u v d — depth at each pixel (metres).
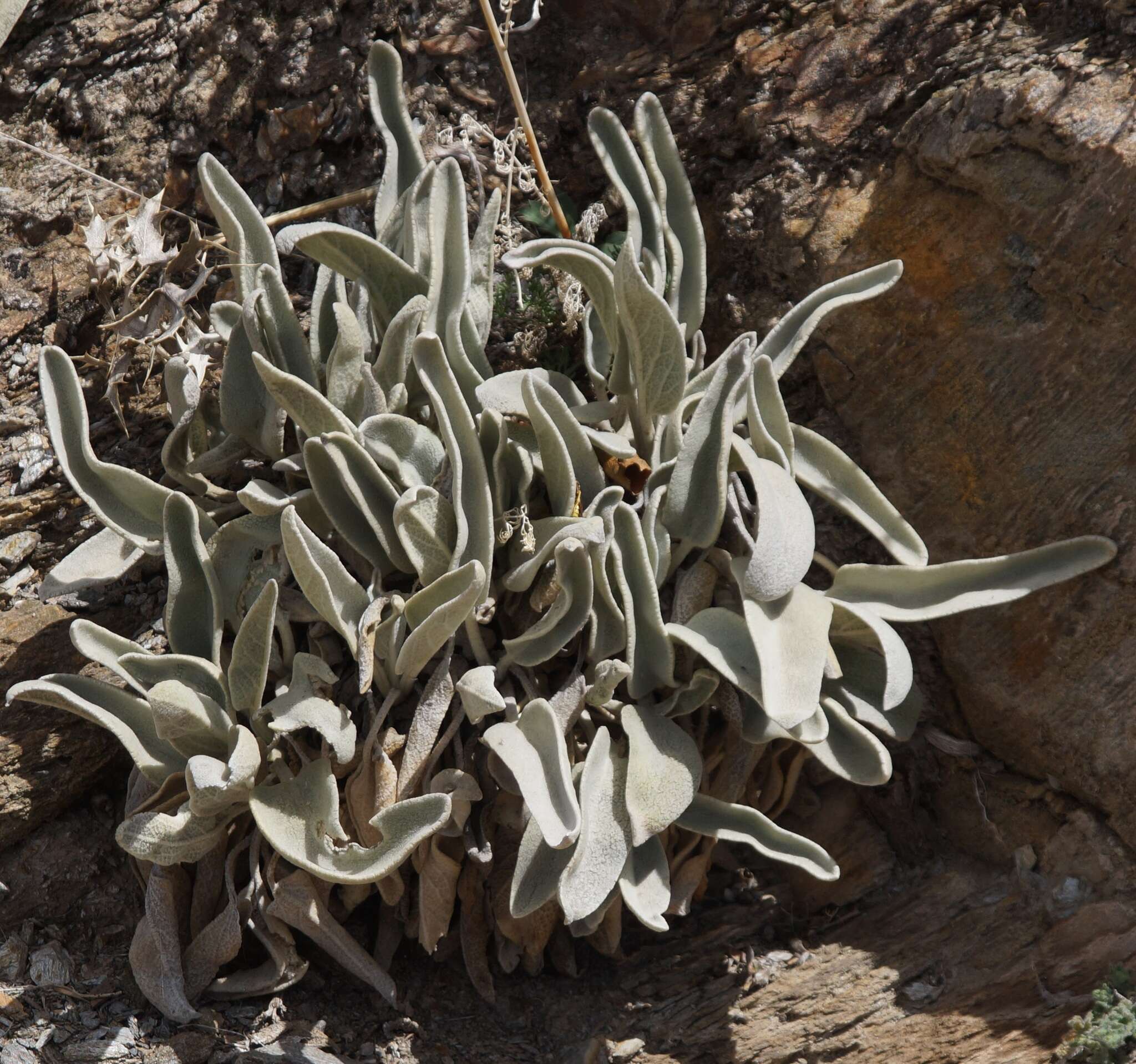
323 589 1.58
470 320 1.65
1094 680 1.62
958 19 1.70
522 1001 1.65
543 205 1.76
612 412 1.65
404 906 1.64
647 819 1.58
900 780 1.69
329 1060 1.60
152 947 1.61
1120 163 1.61
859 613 1.60
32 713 1.65
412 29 1.79
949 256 1.66
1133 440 1.61
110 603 1.69
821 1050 1.61
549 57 1.80
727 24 1.76
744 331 1.71
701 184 1.74
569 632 1.59
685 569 1.64
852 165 1.70
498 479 1.62
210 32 1.77
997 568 1.61
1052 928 1.62
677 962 1.66
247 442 1.65
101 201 1.75
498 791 1.61
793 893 1.68
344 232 1.62
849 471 1.64
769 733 1.61
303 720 1.58
